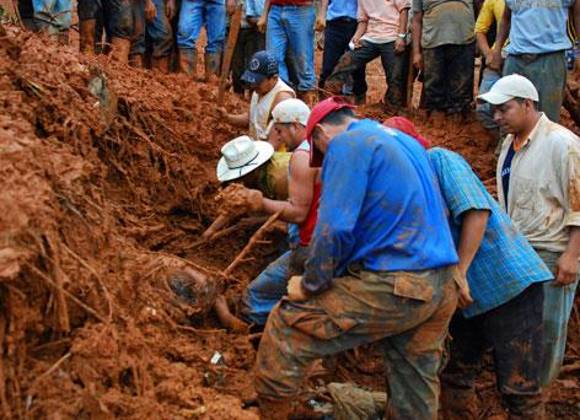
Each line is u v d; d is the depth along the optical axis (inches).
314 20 288.8
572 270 171.5
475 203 149.2
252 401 154.7
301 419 168.1
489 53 283.1
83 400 118.5
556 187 173.0
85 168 148.7
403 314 135.2
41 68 179.5
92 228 141.7
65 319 120.0
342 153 133.0
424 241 134.9
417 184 135.8
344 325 136.3
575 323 236.4
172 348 155.3
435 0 288.8
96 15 291.3
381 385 195.6
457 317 175.6
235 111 254.7
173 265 172.6
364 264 136.3
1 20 202.5
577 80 286.5
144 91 224.2
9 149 129.4
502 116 175.3
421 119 305.3
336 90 318.3
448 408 182.4
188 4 299.0
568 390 215.5
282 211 168.9
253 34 313.1
